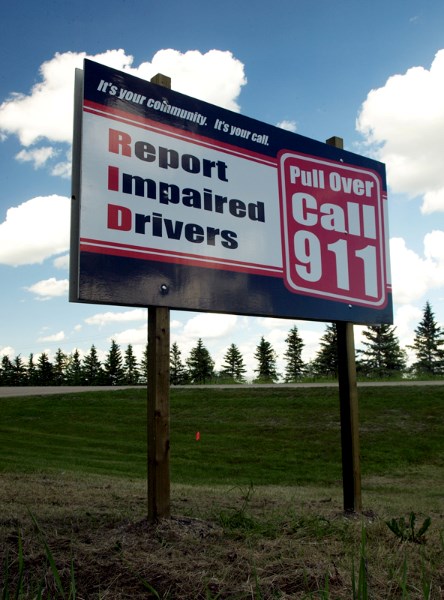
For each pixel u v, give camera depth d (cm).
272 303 614
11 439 1980
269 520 483
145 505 604
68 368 7800
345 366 667
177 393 2983
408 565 371
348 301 703
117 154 496
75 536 405
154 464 460
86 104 481
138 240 498
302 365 6400
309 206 679
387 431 1961
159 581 311
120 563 334
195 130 566
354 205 742
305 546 400
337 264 700
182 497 736
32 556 338
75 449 1797
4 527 418
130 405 2814
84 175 470
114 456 1694
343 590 308
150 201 513
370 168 778
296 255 651
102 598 288
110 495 688
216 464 1655
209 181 569
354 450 640
